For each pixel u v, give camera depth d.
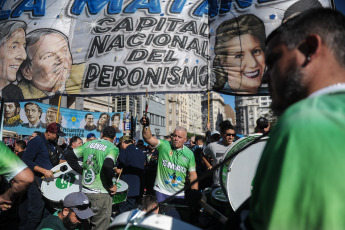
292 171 0.38
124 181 4.52
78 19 4.17
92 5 4.18
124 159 4.68
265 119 3.67
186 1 4.05
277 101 0.60
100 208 3.24
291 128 0.42
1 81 4.11
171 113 64.69
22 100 4.08
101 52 4.08
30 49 4.16
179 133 3.45
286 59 0.57
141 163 4.72
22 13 4.23
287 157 0.40
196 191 2.01
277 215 0.38
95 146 3.43
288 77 0.55
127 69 4.02
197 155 5.45
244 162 1.60
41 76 4.09
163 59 3.98
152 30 4.05
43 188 3.41
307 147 0.38
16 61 4.14
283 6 3.65
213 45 3.91
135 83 3.99
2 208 1.62
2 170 1.53
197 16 4.01
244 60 3.77
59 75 4.09
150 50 4.01
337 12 0.56
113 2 4.15
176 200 3.11
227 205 2.00
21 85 4.09
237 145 1.69
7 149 1.57
